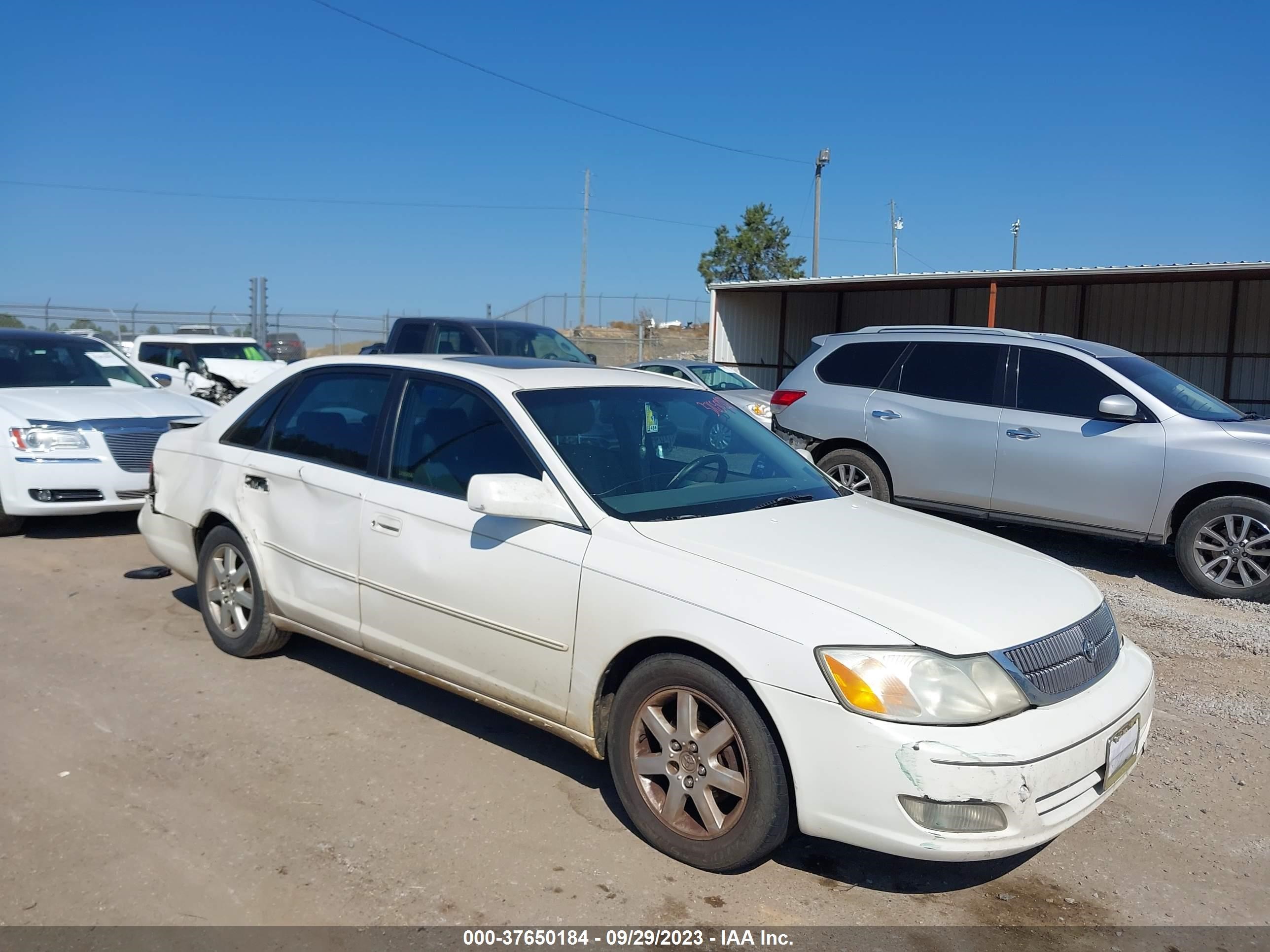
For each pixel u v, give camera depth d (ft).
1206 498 23.88
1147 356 73.36
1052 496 25.64
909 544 12.71
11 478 25.94
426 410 14.75
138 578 23.21
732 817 10.91
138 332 108.88
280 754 14.11
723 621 10.76
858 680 10.02
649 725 11.59
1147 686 11.94
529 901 10.70
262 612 16.92
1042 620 11.08
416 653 14.12
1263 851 12.28
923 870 11.68
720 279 136.56
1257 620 21.68
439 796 12.99
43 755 13.93
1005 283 64.80
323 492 15.38
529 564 12.55
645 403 15.16
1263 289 68.03
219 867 11.21
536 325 39.75
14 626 19.58
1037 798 10.00
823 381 30.17
